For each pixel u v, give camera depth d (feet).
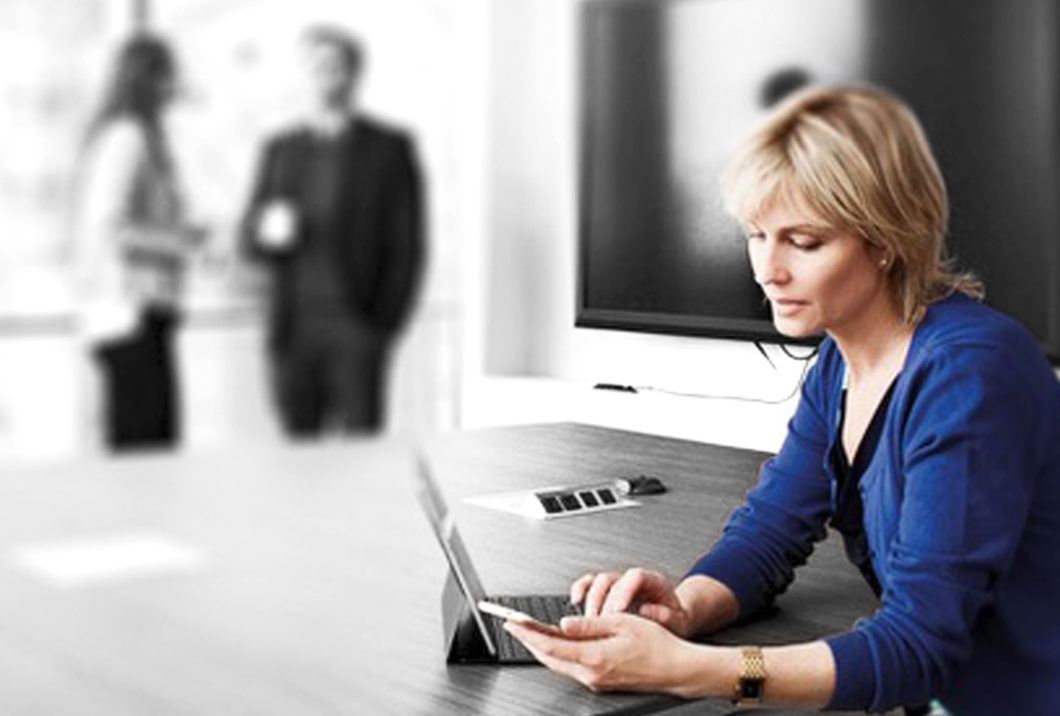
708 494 8.44
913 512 4.72
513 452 9.98
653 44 15.94
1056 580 4.91
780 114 4.86
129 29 15.25
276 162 16.56
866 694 4.57
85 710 4.58
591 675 4.67
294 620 5.56
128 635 5.41
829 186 4.66
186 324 15.40
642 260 16.17
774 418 14.76
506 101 18.29
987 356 4.73
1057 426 4.86
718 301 15.39
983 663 4.97
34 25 14.97
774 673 4.58
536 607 5.63
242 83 16.29
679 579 6.38
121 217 14.57
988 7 12.92
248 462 11.07
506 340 18.53
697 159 15.55
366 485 8.72
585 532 7.36
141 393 14.60
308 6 16.67
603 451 10.07
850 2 14.05
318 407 16.70
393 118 17.48
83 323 14.56
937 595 4.60
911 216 4.73
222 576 6.29
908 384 4.85
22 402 14.64
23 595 5.99
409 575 6.31
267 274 16.35
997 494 4.64
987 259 13.06
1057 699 4.85
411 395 18.45
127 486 8.84
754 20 14.93
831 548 6.94
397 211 17.02
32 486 8.44
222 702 4.66
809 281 4.85
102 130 14.66
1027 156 12.71
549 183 18.07
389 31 17.35
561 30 17.78
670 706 4.71
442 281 18.94
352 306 16.63
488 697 4.69
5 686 4.81
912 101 13.55
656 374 16.75
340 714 4.53
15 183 14.79
